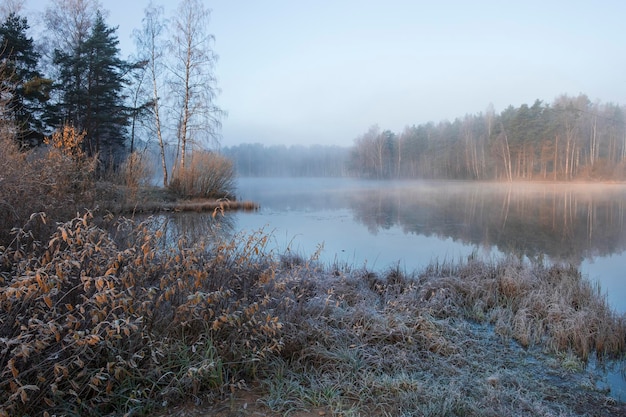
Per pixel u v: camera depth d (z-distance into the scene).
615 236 12.61
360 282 6.22
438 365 3.59
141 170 16.09
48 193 5.95
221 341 3.19
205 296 2.96
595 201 24.73
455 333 4.46
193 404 2.71
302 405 2.77
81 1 24.02
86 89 23.91
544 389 3.34
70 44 23.81
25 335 2.14
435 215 17.75
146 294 2.86
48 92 20.48
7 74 12.02
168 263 3.28
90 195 7.67
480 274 6.90
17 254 2.86
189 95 25.20
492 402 2.95
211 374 2.83
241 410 2.67
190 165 22.86
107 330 2.44
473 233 12.98
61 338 2.52
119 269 3.17
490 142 51.50
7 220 4.50
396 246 10.62
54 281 2.40
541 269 7.41
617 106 46.38
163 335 3.04
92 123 24.20
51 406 2.31
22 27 19.83
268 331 3.28
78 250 3.29
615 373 3.83
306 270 5.89
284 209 20.52
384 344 3.89
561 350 4.27
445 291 5.85
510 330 4.66
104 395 2.56
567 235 12.79
